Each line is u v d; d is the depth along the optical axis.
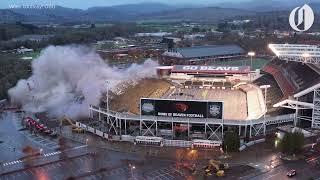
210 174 116.69
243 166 121.75
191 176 116.44
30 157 134.00
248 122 141.12
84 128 161.38
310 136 143.50
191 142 139.38
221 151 134.25
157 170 121.06
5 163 129.25
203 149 137.00
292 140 128.62
